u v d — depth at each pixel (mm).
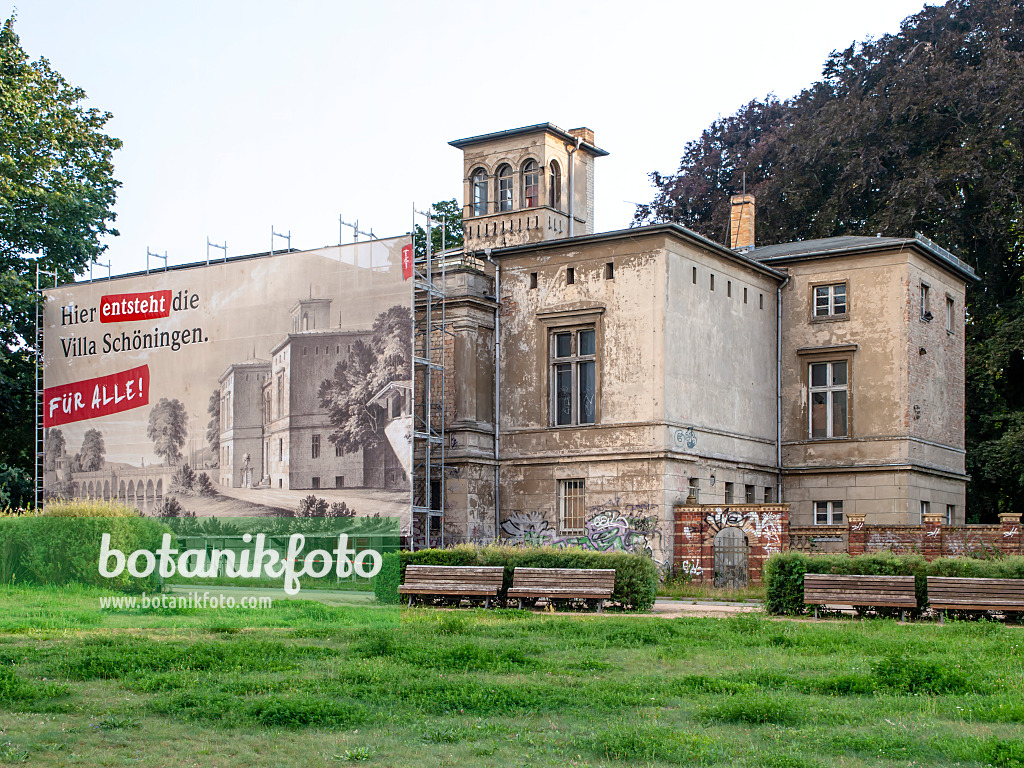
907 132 47094
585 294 33719
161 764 9312
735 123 57812
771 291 38000
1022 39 47438
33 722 10742
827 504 36844
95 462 33406
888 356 36281
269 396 30578
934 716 11180
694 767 9211
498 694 11875
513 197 38562
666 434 31766
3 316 36312
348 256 30062
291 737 10219
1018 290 46031
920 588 21141
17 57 37750
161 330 32531
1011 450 41438
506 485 34469
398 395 29109
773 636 16953
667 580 31094
